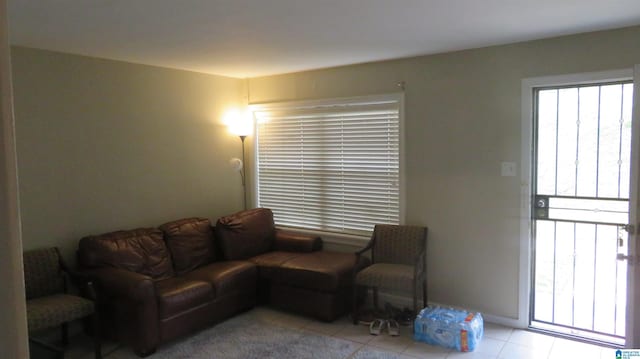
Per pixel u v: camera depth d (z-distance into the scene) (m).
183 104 4.73
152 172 4.46
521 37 3.47
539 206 3.80
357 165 4.71
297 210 5.20
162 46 3.56
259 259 4.54
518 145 3.76
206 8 2.57
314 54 3.96
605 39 3.33
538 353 3.44
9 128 0.49
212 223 5.10
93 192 3.99
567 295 3.77
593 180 3.56
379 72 4.40
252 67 4.58
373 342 3.69
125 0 2.41
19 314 0.52
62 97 3.75
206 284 3.87
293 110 5.07
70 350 3.57
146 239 4.09
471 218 4.03
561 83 3.54
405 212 4.38
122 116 4.18
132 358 3.43
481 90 3.89
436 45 3.69
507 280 3.89
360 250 4.69
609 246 3.56
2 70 0.48
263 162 5.42
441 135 4.12
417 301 4.20
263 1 2.46
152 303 3.42
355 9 2.64
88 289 3.41
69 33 3.12
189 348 3.59
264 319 4.18
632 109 3.15
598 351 3.44
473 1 2.53
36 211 3.61
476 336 3.56
